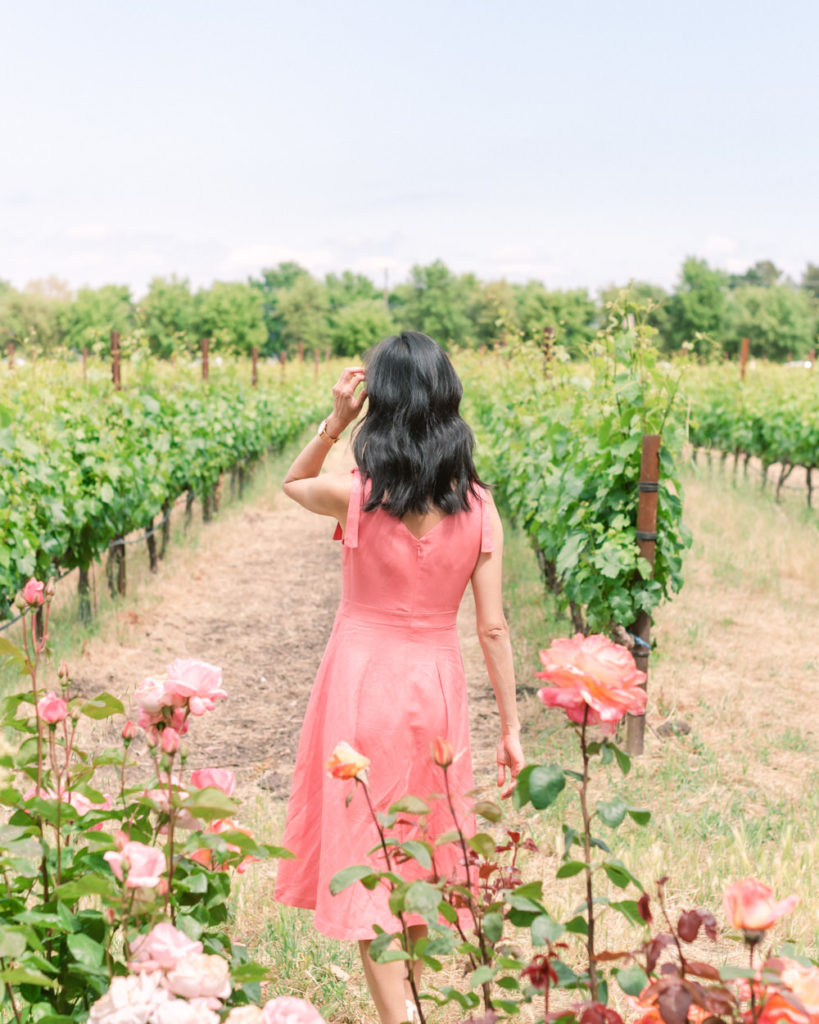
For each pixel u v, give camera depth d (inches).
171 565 376.5
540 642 259.4
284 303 3240.7
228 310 2792.8
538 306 2539.4
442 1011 102.8
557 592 296.8
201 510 532.7
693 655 248.8
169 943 52.6
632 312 216.1
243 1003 64.4
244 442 574.2
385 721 84.1
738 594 313.7
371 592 86.0
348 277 4586.6
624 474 197.5
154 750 63.5
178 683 61.3
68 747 72.1
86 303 2682.1
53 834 74.4
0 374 354.0
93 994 63.4
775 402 551.5
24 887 69.5
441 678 86.4
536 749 190.1
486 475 383.2
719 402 621.9
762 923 45.8
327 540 459.5
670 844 144.9
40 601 70.5
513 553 376.8
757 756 184.9
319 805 91.0
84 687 223.0
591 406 230.1
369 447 83.7
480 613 87.7
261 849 63.6
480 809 57.7
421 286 3016.7
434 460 82.5
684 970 51.1
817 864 137.3
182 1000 50.7
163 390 469.1
